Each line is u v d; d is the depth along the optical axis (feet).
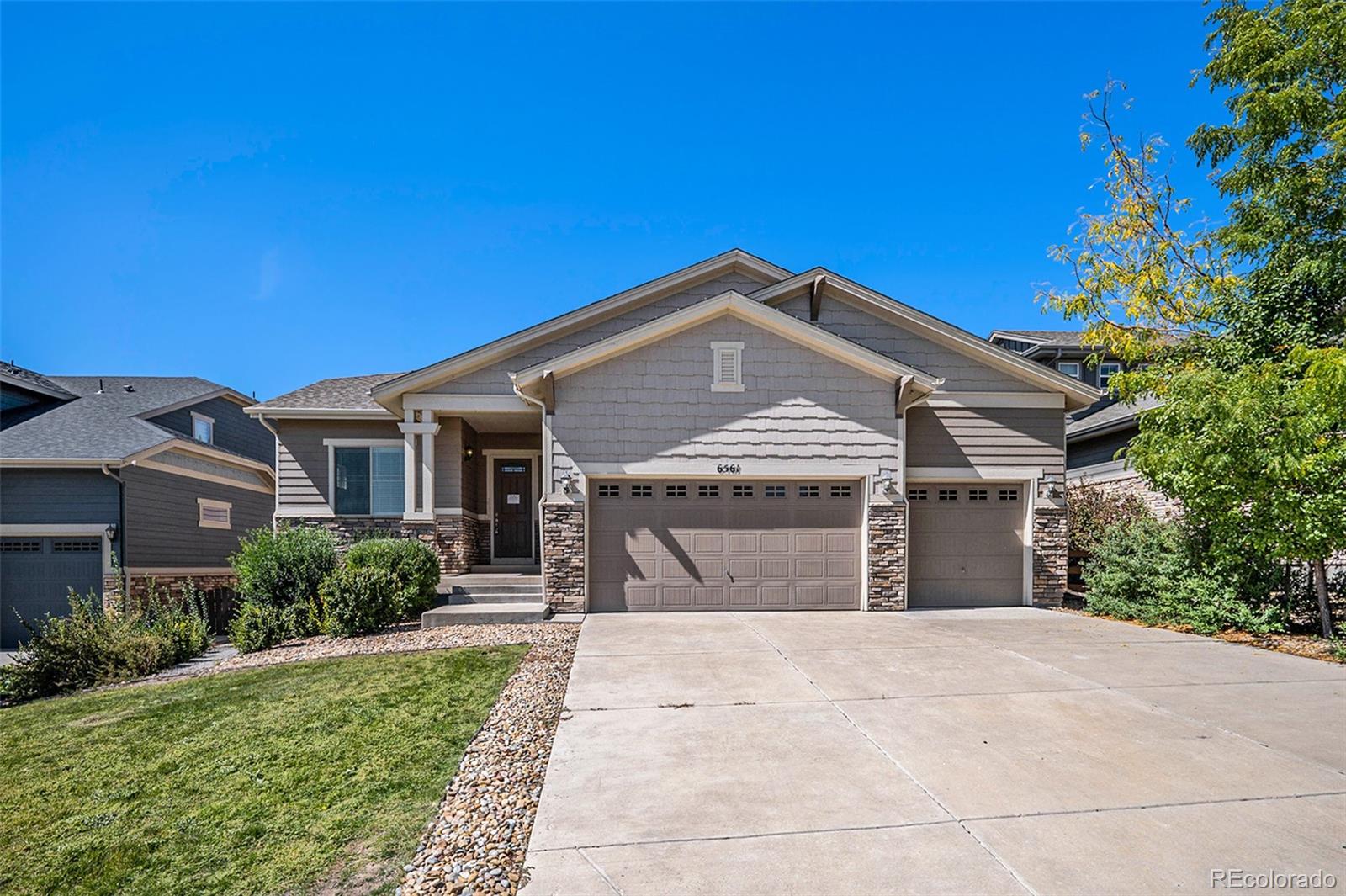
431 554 37.42
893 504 37.65
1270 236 34.78
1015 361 40.65
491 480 50.14
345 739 18.35
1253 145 35.19
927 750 16.31
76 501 45.50
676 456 37.01
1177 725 18.10
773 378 37.50
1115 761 15.61
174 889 11.50
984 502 40.91
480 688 22.56
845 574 37.93
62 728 20.86
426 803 14.20
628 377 37.04
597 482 37.37
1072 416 63.36
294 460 47.06
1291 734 17.42
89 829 13.84
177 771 16.75
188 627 34.35
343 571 33.86
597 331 41.88
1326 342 32.65
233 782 15.93
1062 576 40.45
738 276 43.27
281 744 18.25
